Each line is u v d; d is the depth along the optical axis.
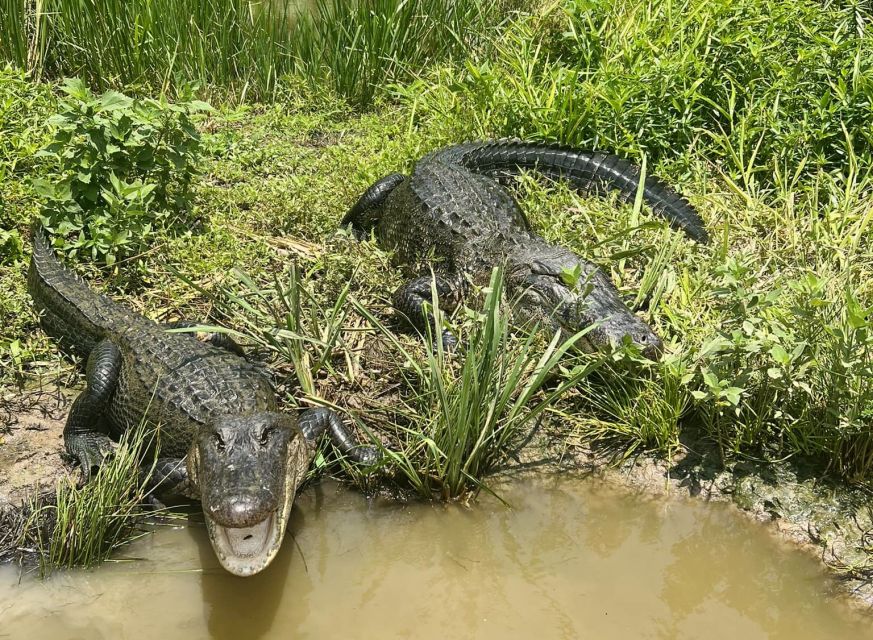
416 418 3.92
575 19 5.57
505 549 3.75
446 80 5.73
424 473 3.83
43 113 5.20
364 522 3.80
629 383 4.03
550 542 3.77
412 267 4.67
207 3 5.97
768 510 3.81
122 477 3.69
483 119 5.34
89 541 3.61
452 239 4.55
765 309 3.98
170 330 3.94
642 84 5.06
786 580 3.66
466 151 5.04
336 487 3.88
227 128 5.53
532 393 3.92
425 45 6.39
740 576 3.68
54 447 3.91
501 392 3.91
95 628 3.49
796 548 3.73
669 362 3.90
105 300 4.20
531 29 5.96
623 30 5.37
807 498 3.82
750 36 5.09
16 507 3.73
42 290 4.23
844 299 3.96
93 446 3.85
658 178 4.94
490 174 5.05
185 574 3.63
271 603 3.58
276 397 4.07
